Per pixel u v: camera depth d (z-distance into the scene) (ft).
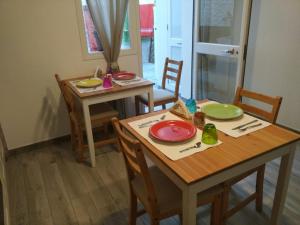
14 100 8.43
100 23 8.91
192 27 11.87
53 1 8.11
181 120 5.07
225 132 4.52
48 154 8.74
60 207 6.26
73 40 8.80
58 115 9.27
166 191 4.35
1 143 8.01
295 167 7.34
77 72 9.23
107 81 7.77
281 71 8.96
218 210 4.72
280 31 8.64
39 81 8.66
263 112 5.30
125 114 10.52
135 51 10.14
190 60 12.57
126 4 9.00
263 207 5.95
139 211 5.30
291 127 9.18
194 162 3.69
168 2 13.24
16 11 7.70
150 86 8.05
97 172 7.59
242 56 9.46
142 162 3.63
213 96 12.25
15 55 8.06
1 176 6.01
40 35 8.24
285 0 8.24
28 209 6.23
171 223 5.62
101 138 9.56
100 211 6.08
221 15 10.51
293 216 5.66
